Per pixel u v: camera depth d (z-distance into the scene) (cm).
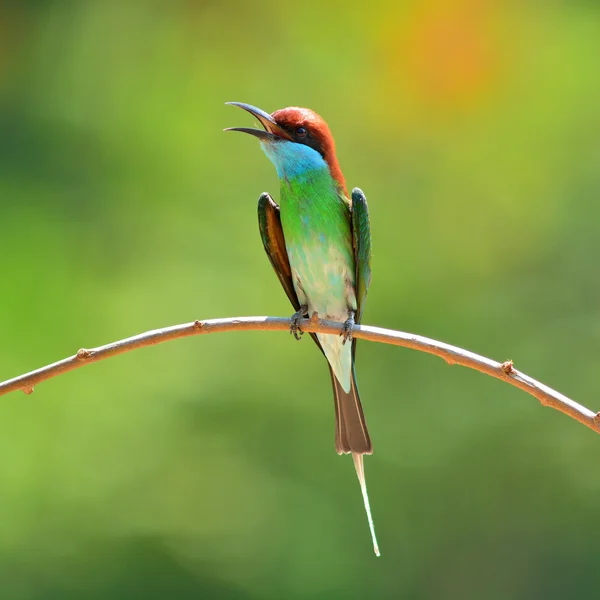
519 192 1547
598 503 1365
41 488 1301
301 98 1633
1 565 1269
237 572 1298
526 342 1447
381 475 1341
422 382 1395
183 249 1497
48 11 1680
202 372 1378
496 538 1342
